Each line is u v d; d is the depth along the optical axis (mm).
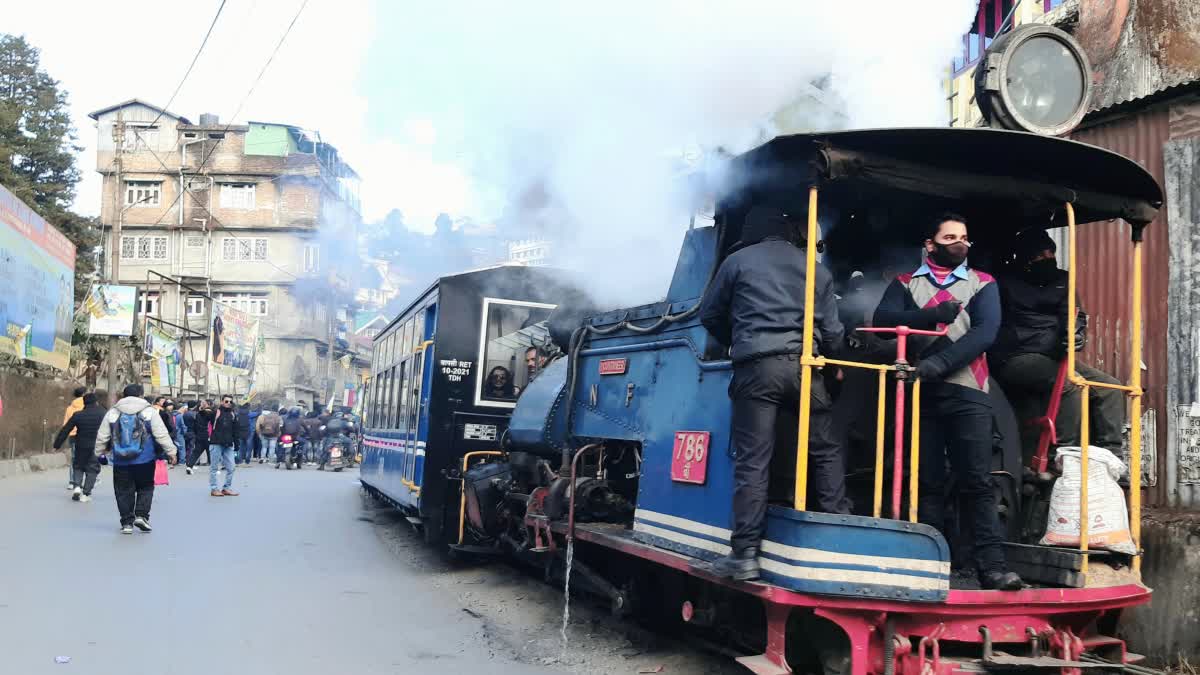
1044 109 5738
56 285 25000
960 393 5141
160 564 9938
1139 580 5328
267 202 46219
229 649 6656
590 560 7961
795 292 5199
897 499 4914
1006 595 4918
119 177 29516
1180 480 6922
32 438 22828
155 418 12273
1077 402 5734
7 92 46156
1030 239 5793
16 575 8977
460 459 10516
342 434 29109
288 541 12156
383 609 8281
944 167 5277
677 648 6891
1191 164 7121
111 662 6219
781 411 5551
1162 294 7223
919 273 5434
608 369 7520
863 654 4844
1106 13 8508
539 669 6465
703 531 5750
